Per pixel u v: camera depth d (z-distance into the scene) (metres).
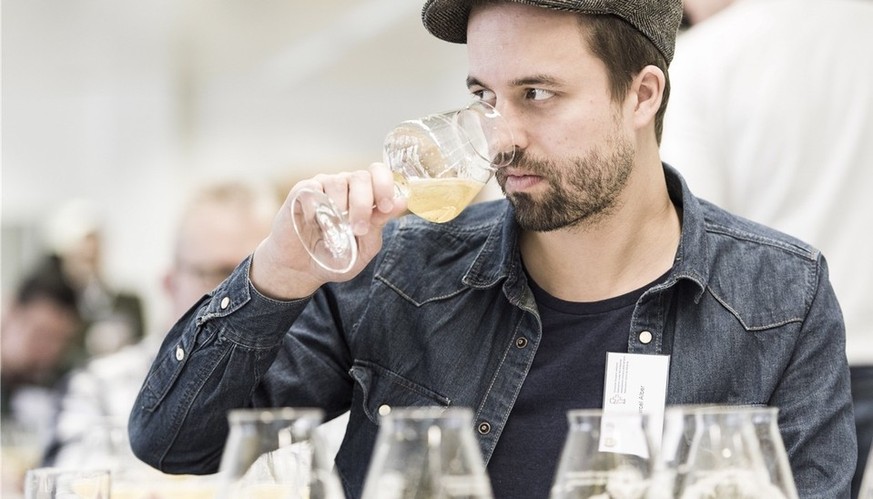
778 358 1.66
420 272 1.81
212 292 1.72
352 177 1.49
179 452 1.71
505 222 1.75
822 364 1.67
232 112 11.88
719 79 2.42
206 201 3.58
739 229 1.77
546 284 1.75
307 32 9.51
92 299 6.75
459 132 1.55
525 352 1.71
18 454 3.92
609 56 1.60
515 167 1.59
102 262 7.48
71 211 9.91
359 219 1.46
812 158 2.41
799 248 1.74
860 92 2.44
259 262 1.60
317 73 11.13
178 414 1.67
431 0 1.71
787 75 2.40
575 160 1.58
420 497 1.02
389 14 8.97
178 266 3.56
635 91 1.67
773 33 2.43
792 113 2.40
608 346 1.68
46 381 5.07
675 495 1.10
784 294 1.69
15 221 11.53
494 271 1.75
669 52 1.71
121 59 10.24
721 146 2.43
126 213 11.60
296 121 11.93
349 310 1.82
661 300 1.68
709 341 1.67
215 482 2.09
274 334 1.63
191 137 11.90
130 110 11.52
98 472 1.43
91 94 11.49
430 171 1.56
